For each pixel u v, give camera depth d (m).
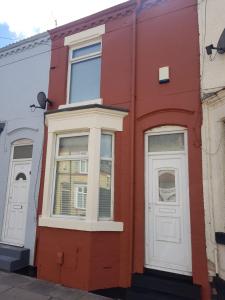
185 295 5.17
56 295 5.54
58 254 6.27
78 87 7.84
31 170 7.85
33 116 8.19
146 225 6.11
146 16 6.98
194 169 5.62
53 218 6.60
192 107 5.88
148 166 6.34
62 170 6.97
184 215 5.76
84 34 7.80
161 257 5.86
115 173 6.50
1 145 8.73
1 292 5.62
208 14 6.00
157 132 6.34
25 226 7.68
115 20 7.41
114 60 7.19
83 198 6.52
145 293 5.46
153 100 6.39
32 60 8.70
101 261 5.96
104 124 6.52
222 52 5.55
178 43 6.36
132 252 5.98
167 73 6.31
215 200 5.27
